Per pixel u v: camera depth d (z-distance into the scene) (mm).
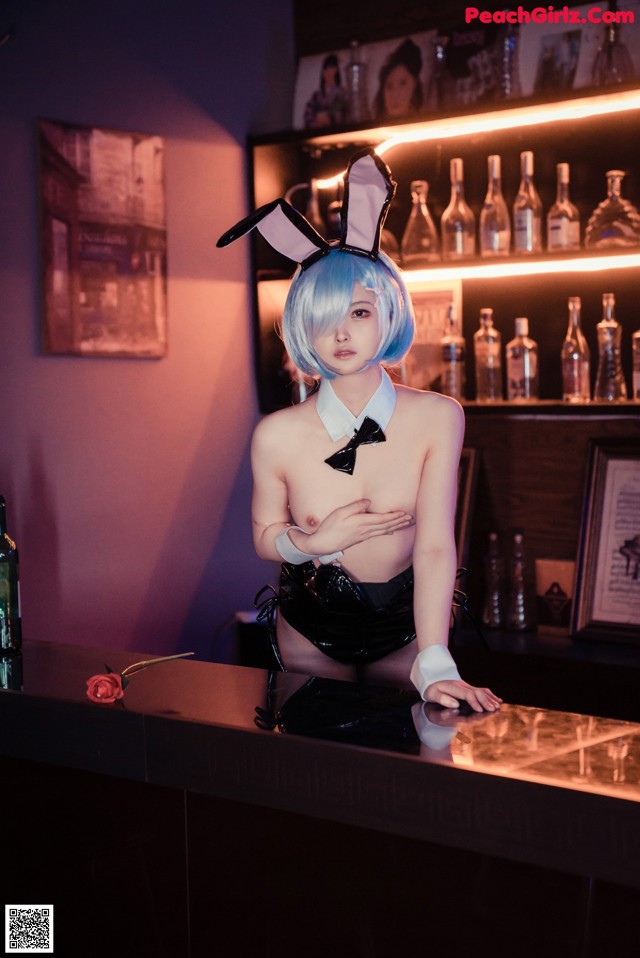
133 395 3297
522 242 3303
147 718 1408
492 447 3590
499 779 1124
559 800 1086
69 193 3039
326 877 1277
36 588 3025
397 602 1760
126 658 1803
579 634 3299
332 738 1276
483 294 3582
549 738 1272
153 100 3318
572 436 3447
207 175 3527
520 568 3443
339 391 1672
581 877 1090
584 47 3242
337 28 3791
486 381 3436
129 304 3238
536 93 3215
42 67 2961
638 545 3256
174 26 3381
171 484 3453
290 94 3916
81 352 3096
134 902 1455
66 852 1524
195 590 3566
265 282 3725
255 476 1778
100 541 3217
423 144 3629
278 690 1541
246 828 1343
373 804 1223
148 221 3289
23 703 1543
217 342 3594
